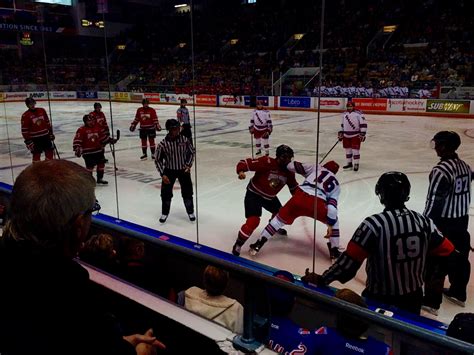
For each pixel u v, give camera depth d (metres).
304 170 4.46
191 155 5.61
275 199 4.84
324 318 2.57
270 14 27.97
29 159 10.16
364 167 9.01
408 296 2.43
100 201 6.76
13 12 16.28
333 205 4.28
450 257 2.43
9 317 0.85
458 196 3.21
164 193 5.65
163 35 27.88
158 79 27.78
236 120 18.34
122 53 27.17
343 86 23.33
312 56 25.67
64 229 0.91
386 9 25.33
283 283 1.53
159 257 3.67
